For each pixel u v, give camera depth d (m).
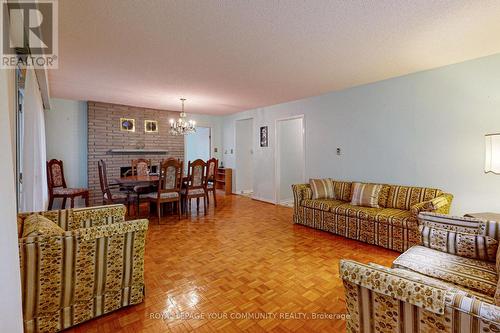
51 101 4.93
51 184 4.60
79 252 1.58
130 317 1.70
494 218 2.40
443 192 3.08
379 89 3.67
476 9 1.82
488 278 1.47
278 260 2.62
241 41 2.34
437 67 3.09
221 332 1.56
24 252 1.41
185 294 1.98
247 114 6.32
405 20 1.97
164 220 4.15
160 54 2.65
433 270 1.59
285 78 3.51
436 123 3.14
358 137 3.96
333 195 4.02
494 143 2.40
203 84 3.80
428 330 0.91
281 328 1.61
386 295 0.98
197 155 7.88
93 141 5.25
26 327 1.44
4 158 1.04
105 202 4.27
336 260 2.62
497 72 2.69
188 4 1.75
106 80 3.60
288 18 1.94
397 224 2.82
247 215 4.52
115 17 1.92
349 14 1.88
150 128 6.03
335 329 1.60
